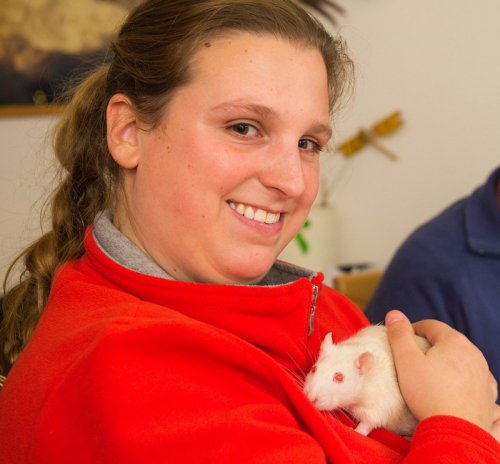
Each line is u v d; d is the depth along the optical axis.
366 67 3.09
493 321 1.64
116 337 0.70
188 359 0.77
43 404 0.70
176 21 0.86
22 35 2.96
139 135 0.89
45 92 2.99
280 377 0.81
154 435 0.67
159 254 0.91
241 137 0.85
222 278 0.90
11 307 1.09
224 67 0.82
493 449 0.77
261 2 0.87
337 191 3.23
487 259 1.67
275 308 0.89
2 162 3.02
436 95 3.04
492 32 2.91
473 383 0.91
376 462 0.83
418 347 0.98
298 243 2.83
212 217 0.85
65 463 0.68
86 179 1.04
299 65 0.86
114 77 0.96
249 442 0.71
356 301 2.29
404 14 3.01
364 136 3.13
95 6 2.94
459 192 3.08
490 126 2.99
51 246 1.07
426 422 0.82
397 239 3.21
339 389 1.10
